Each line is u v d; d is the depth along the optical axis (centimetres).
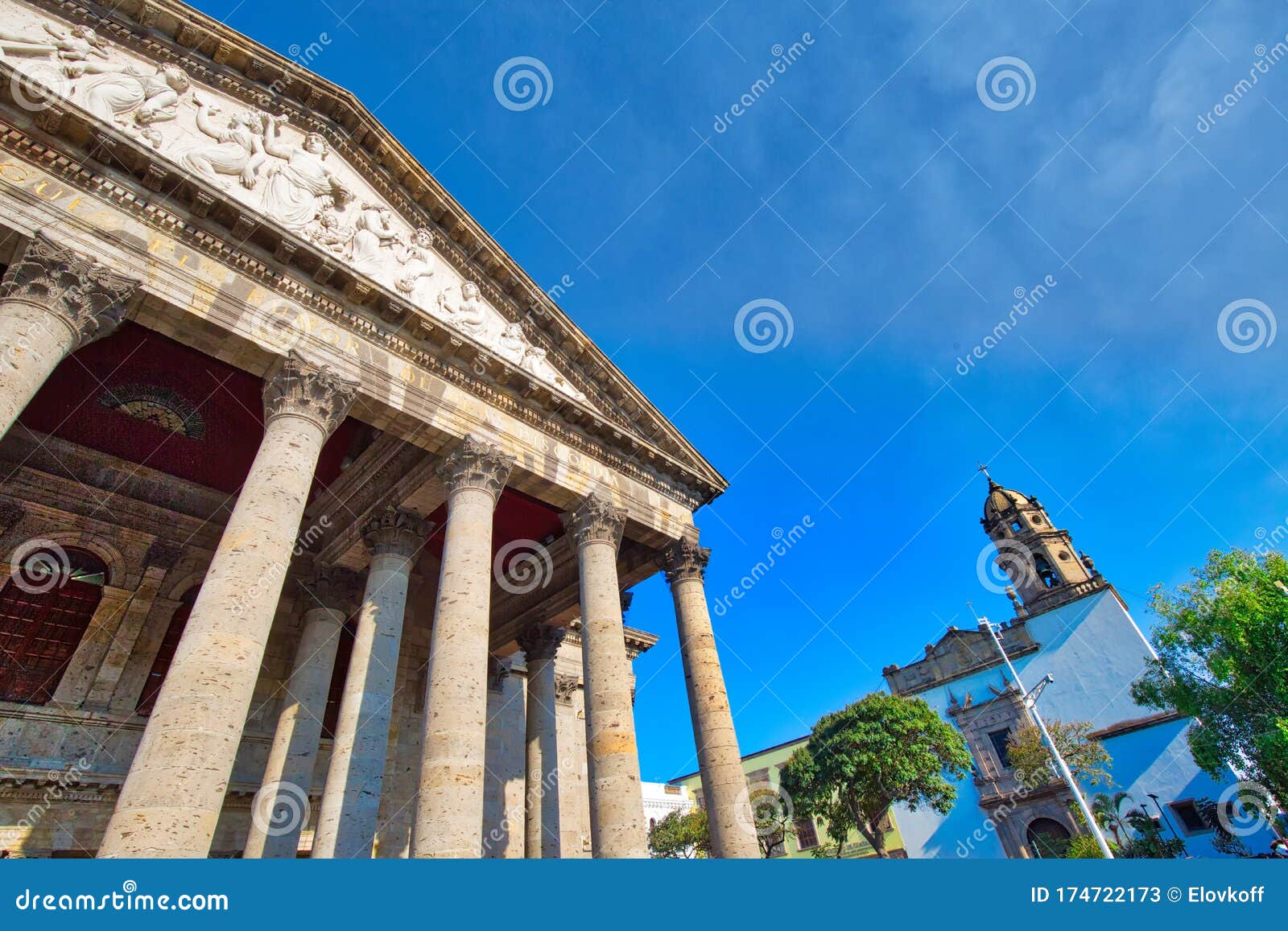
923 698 5647
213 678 1080
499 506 2261
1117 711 4753
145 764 995
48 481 1923
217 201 1418
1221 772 3350
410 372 1698
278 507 1295
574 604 2388
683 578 2166
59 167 1285
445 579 1576
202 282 1398
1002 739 5147
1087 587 5209
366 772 1639
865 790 4262
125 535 2017
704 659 1995
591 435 2089
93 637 1862
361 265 1725
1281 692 2944
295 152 1720
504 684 2670
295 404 1441
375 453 2006
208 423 1972
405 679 2405
